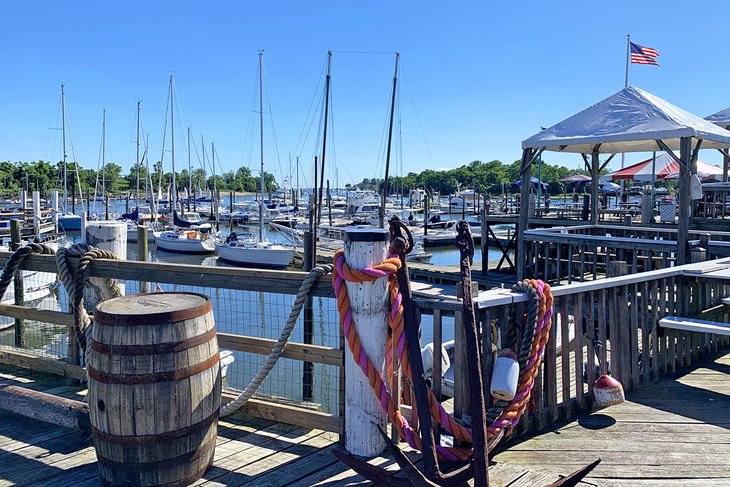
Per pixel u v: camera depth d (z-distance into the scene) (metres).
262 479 3.14
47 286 11.00
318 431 3.78
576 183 39.09
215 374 3.21
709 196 15.70
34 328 10.30
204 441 3.12
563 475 3.17
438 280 14.83
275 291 3.72
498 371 3.28
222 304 13.97
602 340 4.36
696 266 5.67
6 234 21.52
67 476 3.24
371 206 49.38
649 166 22.02
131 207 59.59
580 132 9.02
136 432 2.92
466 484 3.02
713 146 10.15
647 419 4.06
